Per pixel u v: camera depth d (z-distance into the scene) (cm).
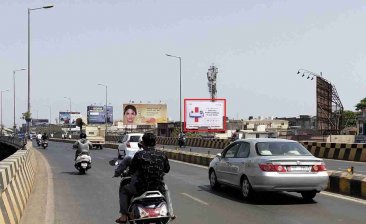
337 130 5628
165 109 10719
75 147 2028
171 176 1850
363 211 1029
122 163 679
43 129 17888
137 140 2839
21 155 1370
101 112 13500
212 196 1280
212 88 9338
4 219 720
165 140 6538
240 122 11756
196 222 913
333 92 5712
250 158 1189
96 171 2111
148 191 629
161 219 618
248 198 1188
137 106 10594
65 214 1013
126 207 665
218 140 4944
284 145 1204
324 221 918
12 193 905
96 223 917
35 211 1051
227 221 923
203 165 2450
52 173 2006
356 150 2706
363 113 5550
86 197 1273
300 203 1147
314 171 1135
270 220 931
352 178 1279
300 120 12188
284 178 1111
